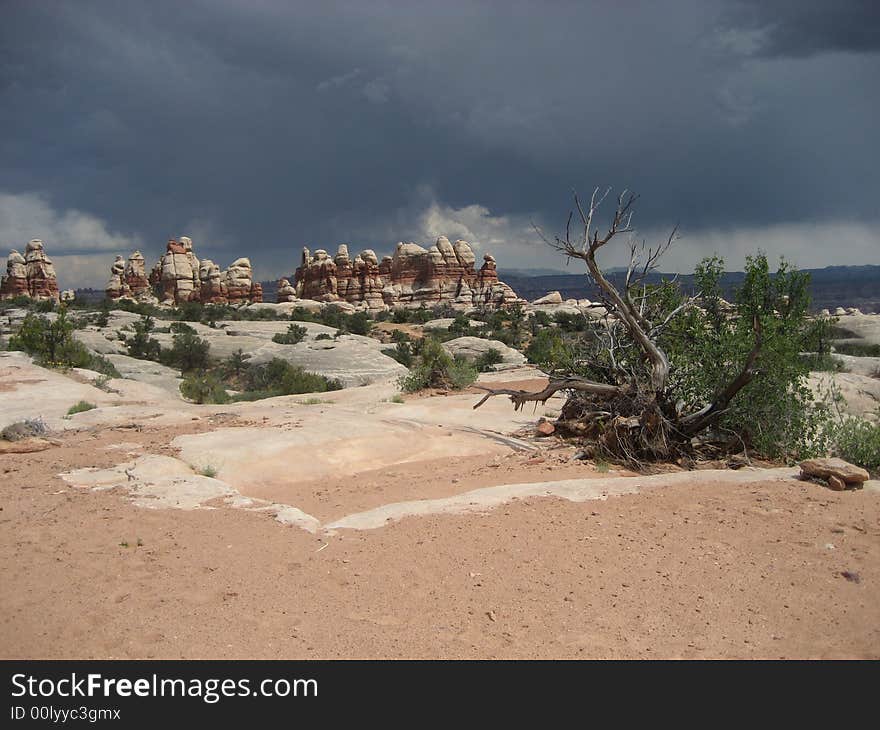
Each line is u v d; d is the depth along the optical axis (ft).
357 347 162.81
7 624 15.34
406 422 43.47
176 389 127.13
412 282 456.86
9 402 54.49
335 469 33.22
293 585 17.98
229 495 25.88
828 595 17.44
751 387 37.42
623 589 17.95
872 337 109.91
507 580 18.47
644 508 24.47
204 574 18.51
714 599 17.38
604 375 42.88
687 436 37.99
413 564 19.45
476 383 67.21
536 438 41.73
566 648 15.08
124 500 24.82
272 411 47.62
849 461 34.78
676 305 43.27
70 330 93.35
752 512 23.70
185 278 433.07
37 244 366.22
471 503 25.13
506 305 392.47
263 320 293.64
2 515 22.91
